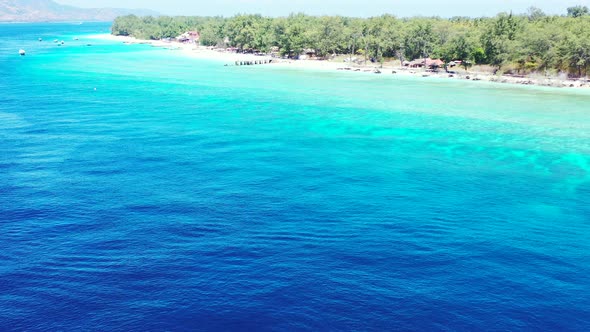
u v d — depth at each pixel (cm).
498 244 4003
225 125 8162
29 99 10250
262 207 4675
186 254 3769
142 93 11406
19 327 2919
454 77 15088
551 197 5112
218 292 3278
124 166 5841
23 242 3931
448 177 5703
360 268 3591
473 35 16775
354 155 6550
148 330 2905
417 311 3103
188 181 5369
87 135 7269
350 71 17112
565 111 9719
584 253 3881
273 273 3509
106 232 4125
